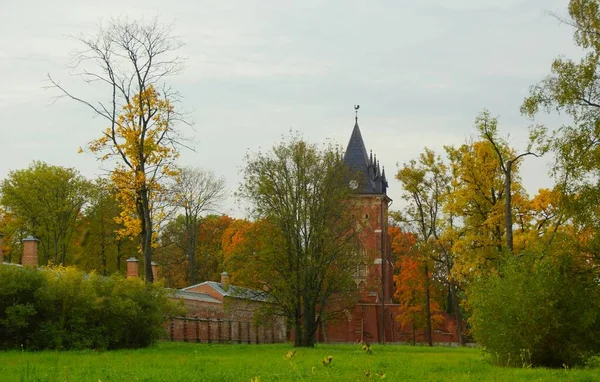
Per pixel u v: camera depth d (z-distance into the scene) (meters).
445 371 23.47
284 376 19.83
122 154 45.41
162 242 94.88
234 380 18.77
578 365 27.02
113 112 45.31
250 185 53.56
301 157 53.56
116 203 67.31
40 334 38.19
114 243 70.25
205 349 42.72
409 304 77.06
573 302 27.61
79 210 70.75
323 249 53.06
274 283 52.59
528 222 47.88
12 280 37.69
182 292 67.19
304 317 52.84
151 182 45.88
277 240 52.62
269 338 87.44
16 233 72.19
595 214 33.44
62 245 70.31
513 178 48.62
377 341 91.44
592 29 35.47
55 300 39.28
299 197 53.28
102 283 42.44
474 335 29.41
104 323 41.12
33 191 71.06
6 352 33.41
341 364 25.88
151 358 29.94
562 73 35.50
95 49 44.94
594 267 29.61
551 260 29.06
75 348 39.03
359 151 100.81
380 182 97.50
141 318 43.00
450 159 50.25
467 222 49.50
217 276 101.81
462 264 48.06
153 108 45.56
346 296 55.75
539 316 27.33
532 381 19.45
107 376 19.61
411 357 35.31
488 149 48.28
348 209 54.72
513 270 28.92
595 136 34.56
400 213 66.62
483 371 23.33
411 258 72.62
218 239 102.38
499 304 28.19
